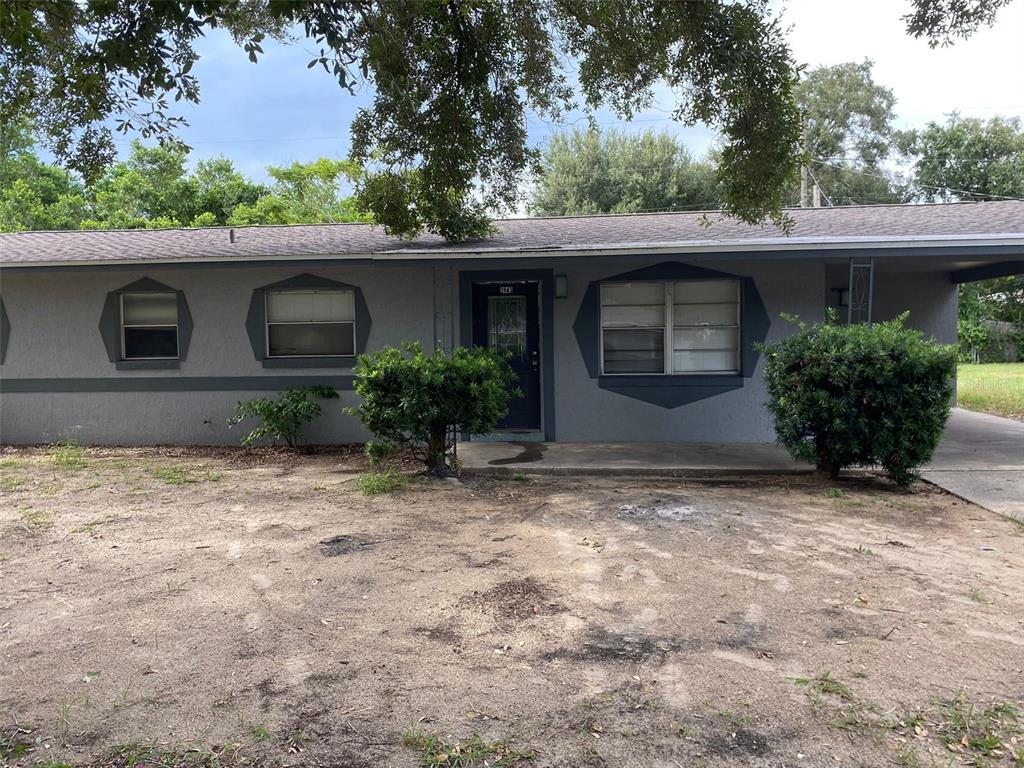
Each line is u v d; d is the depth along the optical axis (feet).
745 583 15.26
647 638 12.71
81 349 35.04
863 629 12.95
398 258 29.91
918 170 121.49
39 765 9.19
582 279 33.06
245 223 86.79
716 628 13.07
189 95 15.12
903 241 28.02
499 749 9.50
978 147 113.80
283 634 13.01
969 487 23.80
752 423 32.63
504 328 34.32
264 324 34.22
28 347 35.24
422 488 24.58
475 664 11.84
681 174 93.91
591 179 94.38
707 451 30.60
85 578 15.98
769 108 21.45
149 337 35.32
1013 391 54.75
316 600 14.62
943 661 11.71
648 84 22.99
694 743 9.59
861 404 23.68
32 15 15.29
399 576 15.98
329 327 34.45
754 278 32.35
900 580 15.37
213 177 94.89
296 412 32.48
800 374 24.18
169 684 11.24
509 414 34.40
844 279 44.62
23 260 31.89
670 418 32.99
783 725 9.95
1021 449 30.94
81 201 88.53
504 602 14.43
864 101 123.65
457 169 25.62
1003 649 12.12
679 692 10.85
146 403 34.91
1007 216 33.09
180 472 28.09
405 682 11.27
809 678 11.19
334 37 14.32
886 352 23.11
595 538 18.58
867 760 9.20
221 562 17.01
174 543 18.56
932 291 45.44
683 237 30.86
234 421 33.27
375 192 30.76
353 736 9.84
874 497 22.88
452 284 33.45
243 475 27.68
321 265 31.48
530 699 10.73
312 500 23.21
